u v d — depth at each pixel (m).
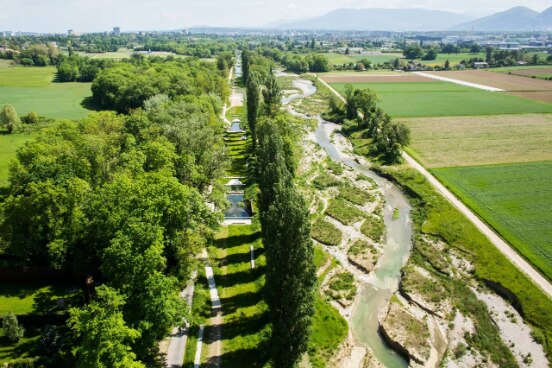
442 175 98.12
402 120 146.62
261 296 57.94
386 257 70.31
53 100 175.75
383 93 199.12
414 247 72.19
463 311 57.31
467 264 66.62
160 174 55.97
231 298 57.59
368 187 96.44
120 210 47.91
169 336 50.25
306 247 41.75
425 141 123.69
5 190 81.38
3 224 53.78
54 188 52.22
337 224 80.19
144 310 40.09
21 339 47.91
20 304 52.44
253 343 49.75
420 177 97.88
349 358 49.56
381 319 56.25
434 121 145.12
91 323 35.00
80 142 71.00
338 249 72.25
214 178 80.56
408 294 60.69
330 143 128.38
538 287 59.34
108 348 34.38
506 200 84.44
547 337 52.16
